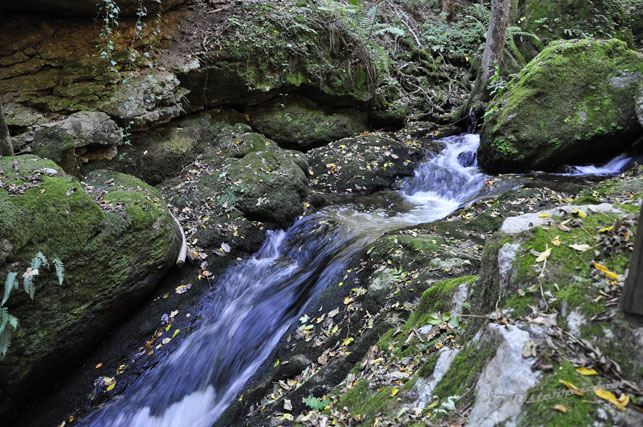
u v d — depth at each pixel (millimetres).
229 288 5457
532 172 7027
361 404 2914
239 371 4344
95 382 4602
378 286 4223
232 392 4137
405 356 3123
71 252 4414
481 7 12820
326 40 8734
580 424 1771
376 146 8398
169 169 7172
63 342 4449
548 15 11703
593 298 2174
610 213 2688
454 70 11898
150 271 5109
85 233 4535
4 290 3910
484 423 2008
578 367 1966
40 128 5918
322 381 3469
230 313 5113
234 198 6297
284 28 8195
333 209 6773
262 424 3309
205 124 7812
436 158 8375
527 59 11484
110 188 5680
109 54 6609
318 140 8883
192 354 4723
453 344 2889
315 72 8555
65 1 6012
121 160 6766
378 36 11586
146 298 5258
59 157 5742
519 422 1898
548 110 7012
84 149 6352
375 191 7570
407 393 2648
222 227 6035
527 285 2379
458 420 2152
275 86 8227
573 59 7227
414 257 4453
